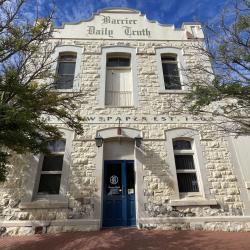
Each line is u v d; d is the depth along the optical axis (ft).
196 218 23.86
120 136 27.50
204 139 27.94
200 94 18.75
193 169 27.02
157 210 24.20
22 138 16.05
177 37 35.40
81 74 31.60
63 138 27.14
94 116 28.60
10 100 16.85
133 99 30.19
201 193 25.63
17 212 23.41
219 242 19.54
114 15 36.70
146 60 33.27
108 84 32.04
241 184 25.73
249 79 17.25
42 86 20.86
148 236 21.13
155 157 26.68
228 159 27.07
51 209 23.72
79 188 24.79
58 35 34.32
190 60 33.45
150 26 36.19
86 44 34.01
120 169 26.91
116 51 33.68
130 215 24.91
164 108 29.55
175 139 28.19
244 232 22.85
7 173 21.76
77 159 26.17
